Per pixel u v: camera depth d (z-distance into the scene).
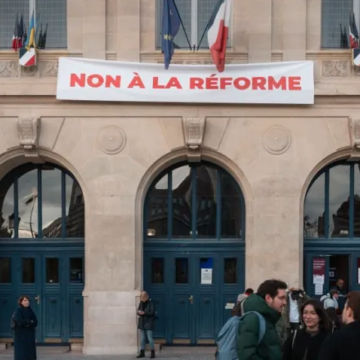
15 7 12.72
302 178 12.16
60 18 12.62
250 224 12.29
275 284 4.68
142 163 12.26
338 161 12.80
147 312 11.60
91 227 12.19
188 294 12.83
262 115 12.22
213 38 11.66
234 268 12.83
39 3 12.61
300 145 12.20
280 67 12.09
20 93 12.15
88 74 12.15
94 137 12.27
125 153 12.26
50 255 13.00
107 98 12.08
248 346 4.34
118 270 12.12
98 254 12.13
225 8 11.53
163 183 12.98
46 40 12.60
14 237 13.12
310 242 12.77
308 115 12.18
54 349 12.53
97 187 12.22
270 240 12.11
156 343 12.66
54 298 12.95
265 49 12.23
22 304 10.48
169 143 12.25
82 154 12.27
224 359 4.61
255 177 12.20
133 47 12.30
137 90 12.11
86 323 12.13
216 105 12.22
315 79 12.25
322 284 12.74
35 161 12.82
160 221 12.98
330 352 4.03
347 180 12.92
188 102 12.12
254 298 4.66
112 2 12.43
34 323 10.47
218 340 4.82
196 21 12.61
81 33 12.39
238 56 12.29
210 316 12.78
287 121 12.20
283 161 12.19
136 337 12.02
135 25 12.31
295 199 12.13
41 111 12.26
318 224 12.92
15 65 12.39
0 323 12.94
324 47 12.54
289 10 12.29
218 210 12.88
